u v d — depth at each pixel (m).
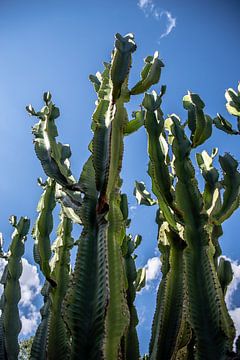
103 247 1.60
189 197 1.99
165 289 2.01
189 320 1.73
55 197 2.30
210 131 2.22
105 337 1.46
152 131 2.17
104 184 1.73
